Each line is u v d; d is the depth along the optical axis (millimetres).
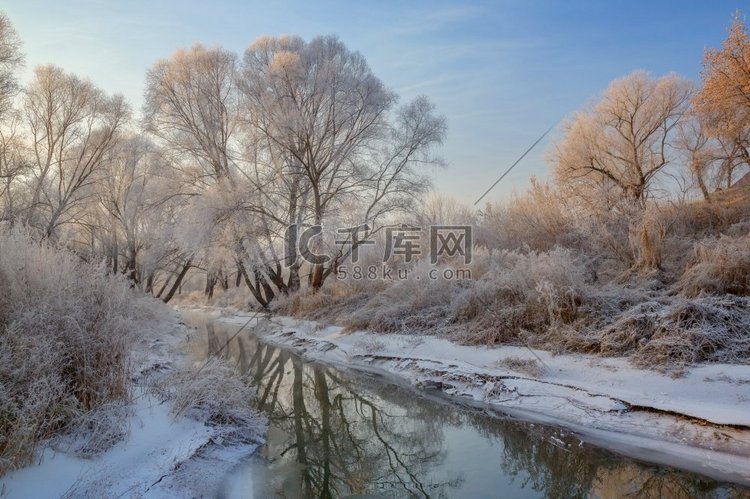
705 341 6961
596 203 13109
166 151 21906
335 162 20484
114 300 5973
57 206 23188
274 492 5004
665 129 20516
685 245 11133
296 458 5984
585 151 20734
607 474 5109
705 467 4918
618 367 7234
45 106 22984
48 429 4535
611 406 6305
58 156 23469
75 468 4320
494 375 8000
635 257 10750
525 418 6773
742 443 5023
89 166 24500
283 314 19750
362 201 19922
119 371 5645
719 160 18438
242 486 5043
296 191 20344
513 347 9016
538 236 14555
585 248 12820
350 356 11461
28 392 4547
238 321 22375
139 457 4816
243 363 12570
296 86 19500
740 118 16391
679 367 6711
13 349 4727
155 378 7148
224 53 21859
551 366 7887
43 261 5676
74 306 5402
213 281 35719
